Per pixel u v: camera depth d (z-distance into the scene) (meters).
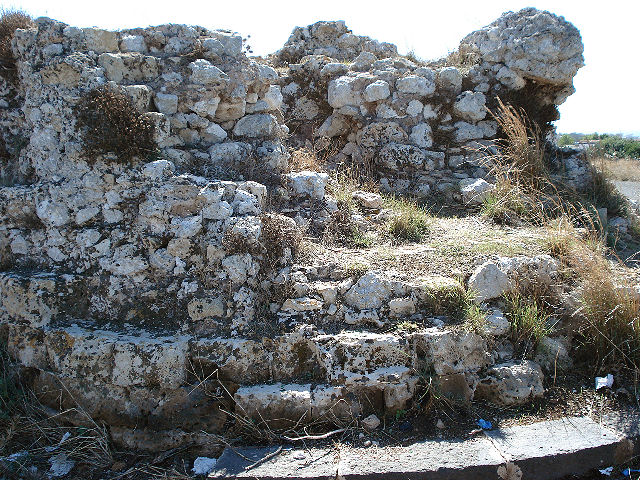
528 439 2.87
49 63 3.55
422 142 5.66
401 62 5.92
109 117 3.48
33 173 3.75
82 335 3.13
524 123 5.75
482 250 3.88
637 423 3.00
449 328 3.21
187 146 3.98
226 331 3.19
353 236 4.14
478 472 2.66
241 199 3.49
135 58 3.76
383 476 2.63
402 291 3.35
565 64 5.62
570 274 3.82
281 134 4.61
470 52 6.22
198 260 3.32
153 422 3.04
